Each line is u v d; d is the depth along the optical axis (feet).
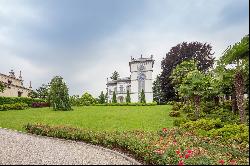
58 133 68.90
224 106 107.14
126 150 52.39
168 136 59.06
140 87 264.72
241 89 70.08
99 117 101.30
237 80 70.18
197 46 174.60
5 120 97.81
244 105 71.82
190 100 113.60
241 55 42.75
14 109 138.82
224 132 58.75
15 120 97.76
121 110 125.08
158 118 96.94
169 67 173.27
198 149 44.29
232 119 81.56
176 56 173.06
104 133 60.90
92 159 45.73
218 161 36.27
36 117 104.53
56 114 113.50
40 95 234.99
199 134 61.72
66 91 132.26
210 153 42.93
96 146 58.13
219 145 50.70
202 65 171.22
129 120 93.40
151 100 260.62
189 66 132.36
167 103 167.43
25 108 146.82
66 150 53.26
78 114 111.45
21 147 54.54
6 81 199.52
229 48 56.59
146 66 265.54
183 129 70.08
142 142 47.78
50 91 133.08
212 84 93.20
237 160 40.14
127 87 286.05
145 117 99.50
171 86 172.24
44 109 139.44
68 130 67.51
